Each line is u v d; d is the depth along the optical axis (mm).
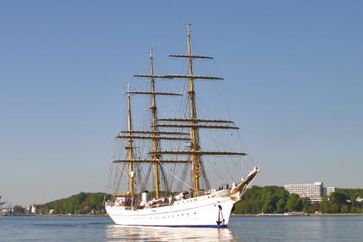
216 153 181125
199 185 178000
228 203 158125
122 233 161875
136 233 158875
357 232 168625
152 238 137125
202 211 163375
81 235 163000
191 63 189125
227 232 154250
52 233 179625
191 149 183500
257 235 152625
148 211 188375
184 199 170375
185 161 199250
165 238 136125
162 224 179875
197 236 141125
